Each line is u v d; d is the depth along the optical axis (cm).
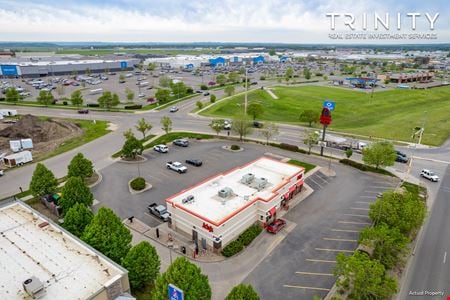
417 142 8500
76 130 9344
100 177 6138
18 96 13000
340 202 5319
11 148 7525
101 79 19875
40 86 16212
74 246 3297
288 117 11588
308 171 6562
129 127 9575
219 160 7144
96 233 3378
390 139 8762
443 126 9994
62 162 6869
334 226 4628
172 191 5625
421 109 12756
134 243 4181
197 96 14762
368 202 5322
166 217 4700
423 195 5597
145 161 7019
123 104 12988
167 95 13338
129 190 5641
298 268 3762
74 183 4447
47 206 5006
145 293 3288
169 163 6625
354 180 6184
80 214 3847
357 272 2972
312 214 4941
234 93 15400
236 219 4144
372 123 10762
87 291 2714
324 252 4056
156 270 3234
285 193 5053
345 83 19488
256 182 4847
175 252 4025
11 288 2730
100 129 9269
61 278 2856
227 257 3938
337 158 7306
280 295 3356
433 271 3703
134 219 4744
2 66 18962
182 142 8025
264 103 13412
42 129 9012
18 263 3031
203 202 4397
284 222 4606
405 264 3819
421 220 4131
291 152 7700
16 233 3494
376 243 3688
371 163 6425
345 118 11462
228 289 3428
